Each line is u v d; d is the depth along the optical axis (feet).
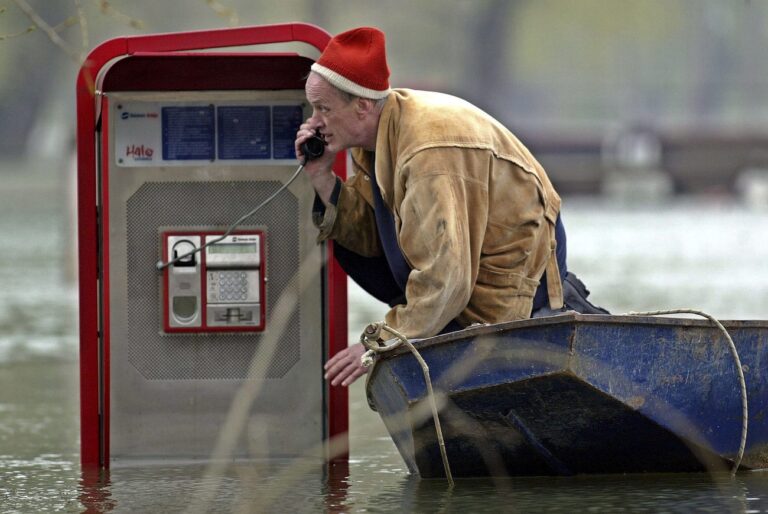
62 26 72.38
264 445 73.31
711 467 64.90
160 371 72.90
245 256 72.69
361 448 77.56
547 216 66.28
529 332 59.21
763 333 64.49
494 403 60.75
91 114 71.72
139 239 72.59
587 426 61.67
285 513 58.59
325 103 65.16
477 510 57.93
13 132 612.70
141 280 72.74
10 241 280.31
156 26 451.12
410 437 63.67
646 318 60.23
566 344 58.75
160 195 72.54
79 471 70.90
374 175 67.87
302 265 73.00
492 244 64.64
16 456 76.13
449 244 61.72
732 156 443.32
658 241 266.57
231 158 72.69
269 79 72.33
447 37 613.93
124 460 72.74
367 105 65.10
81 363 72.28
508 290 64.90
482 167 63.41
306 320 73.26
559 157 456.86
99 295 72.79
